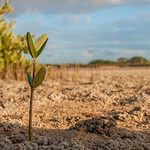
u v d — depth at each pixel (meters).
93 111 1.66
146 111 1.55
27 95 2.08
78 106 1.80
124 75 4.79
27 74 1.08
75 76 4.07
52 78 3.74
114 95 2.13
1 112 1.59
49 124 1.39
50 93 2.19
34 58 1.08
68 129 1.29
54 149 1.00
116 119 1.44
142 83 3.00
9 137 1.15
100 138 1.16
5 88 2.37
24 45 3.48
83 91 2.31
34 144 1.04
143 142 1.13
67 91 2.31
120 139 1.11
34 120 1.45
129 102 1.86
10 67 3.40
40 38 1.08
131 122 1.40
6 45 3.35
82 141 1.11
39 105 1.83
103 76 4.48
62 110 1.68
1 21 3.30
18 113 1.60
